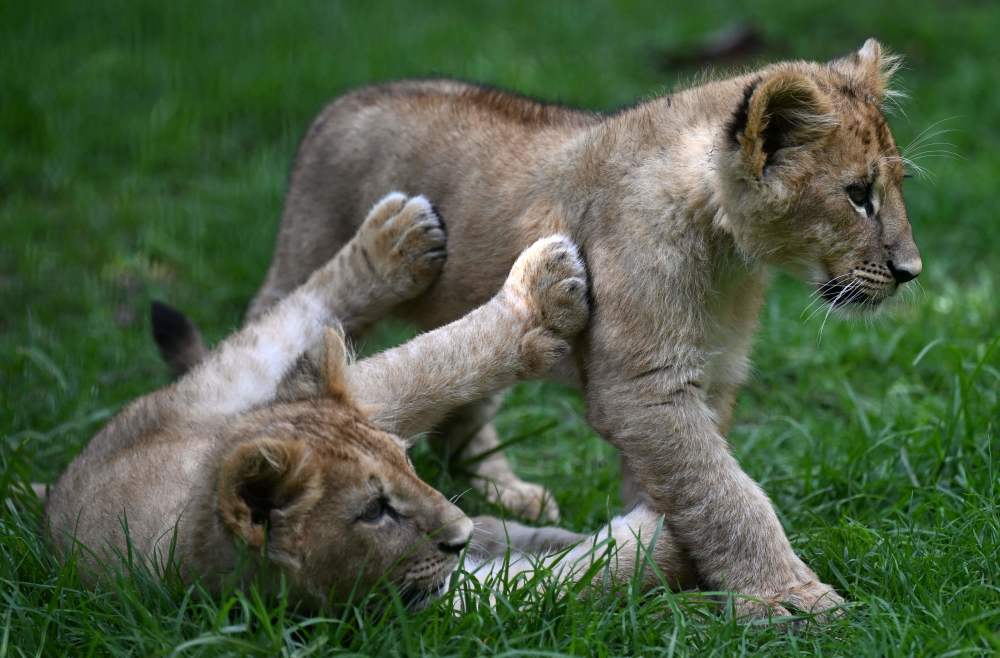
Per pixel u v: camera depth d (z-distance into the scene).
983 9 23.34
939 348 12.51
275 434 7.59
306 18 22.56
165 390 9.74
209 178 17.62
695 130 8.80
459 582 7.77
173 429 9.16
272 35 21.69
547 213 9.33
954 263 14.98
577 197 9.17
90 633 7.51
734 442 11.32
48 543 8.88
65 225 16.11
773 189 8.45
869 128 8.65
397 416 8.88
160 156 17.94
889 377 12.48
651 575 8.42
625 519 8.73
